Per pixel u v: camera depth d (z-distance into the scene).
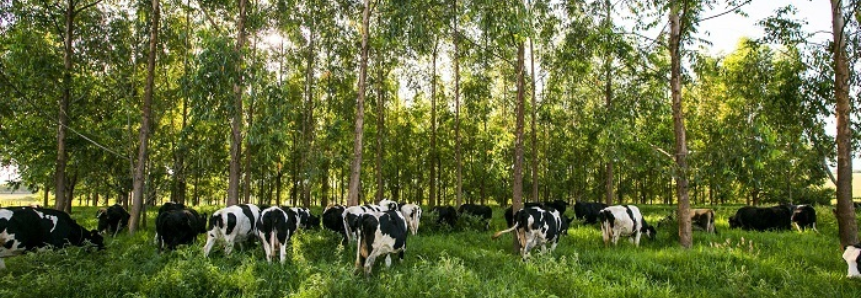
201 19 17.94
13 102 14.67
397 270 8.49
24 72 14.25
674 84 12.08
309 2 19.19
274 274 8.29
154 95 18.09
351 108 24.30
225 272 7.66
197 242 11.79
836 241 13.45
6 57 14.53
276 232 9.85
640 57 12.84
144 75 18.55
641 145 12.53
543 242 11.33
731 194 36.88
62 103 15.78
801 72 12.56
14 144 16.86
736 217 18.78
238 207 11.01
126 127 17.80
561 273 7.77
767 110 14.02
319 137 26.17
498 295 6.91
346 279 7.14
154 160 19.56
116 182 22.72
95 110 17.83
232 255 9.47
